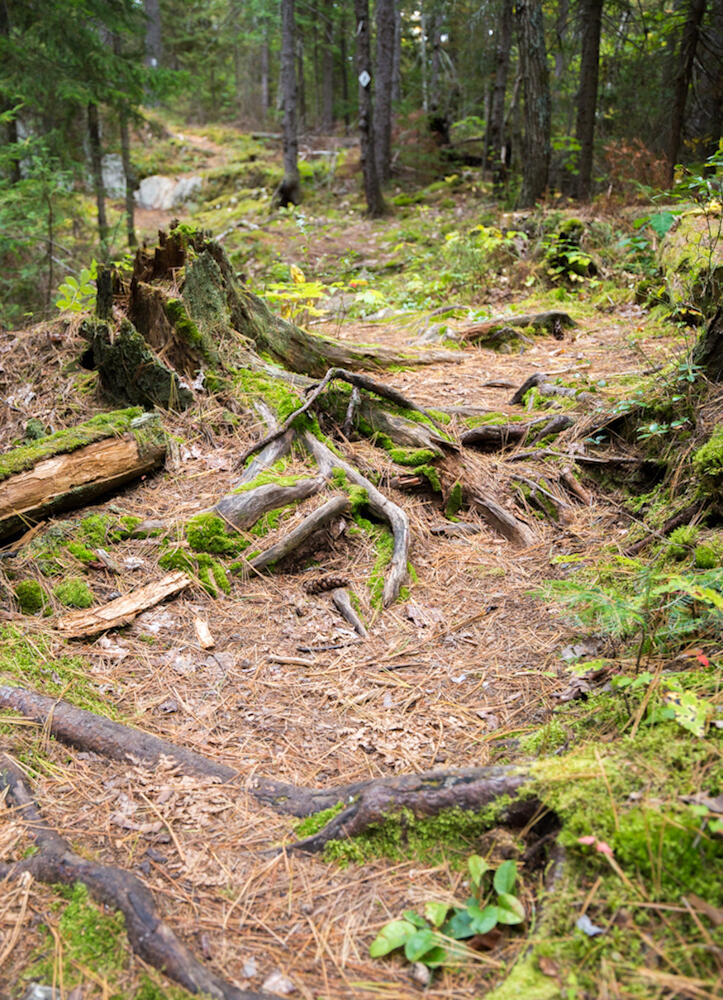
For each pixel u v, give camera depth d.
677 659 2.48
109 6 11.61
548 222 8.78
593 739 2.26
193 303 4.59
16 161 10.48
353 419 4.38
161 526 3.62
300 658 3.02
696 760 1.94
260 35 23.72
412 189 18.33
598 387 4.68
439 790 2.09
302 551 3.62
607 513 3.84
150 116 29.20
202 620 3.23
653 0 13.24
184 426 4.29
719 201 4.64
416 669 2.94
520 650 2.98
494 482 4.13
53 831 2.15
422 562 3.67
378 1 17.53
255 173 20.59
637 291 7.11
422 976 1.71
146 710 2.71
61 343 5.01
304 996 1.69
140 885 1.93
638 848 1.73
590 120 11.33
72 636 3.04
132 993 1.70
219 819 2.23
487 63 17.05
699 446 3.56
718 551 2.87
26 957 1.79
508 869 1.84
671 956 1.56
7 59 10.50
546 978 1.58
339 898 1.96
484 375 5.40
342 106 26.31
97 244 12.17
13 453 3.66
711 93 12.53
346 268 10.84
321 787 2.36
